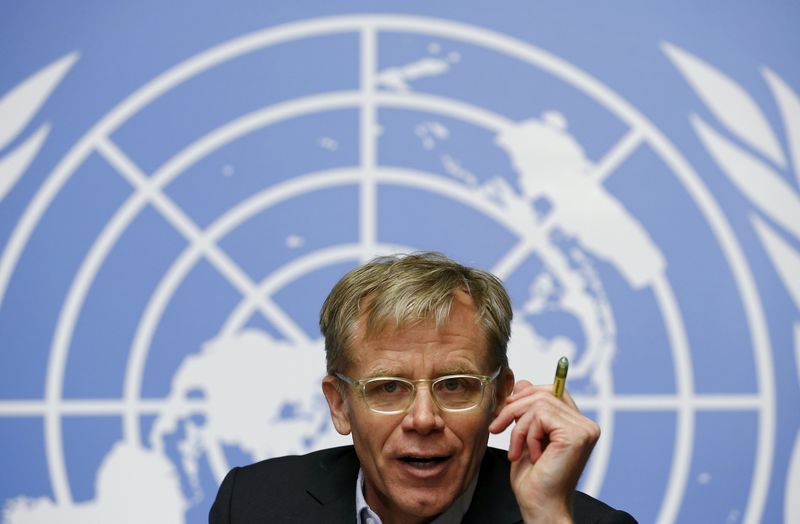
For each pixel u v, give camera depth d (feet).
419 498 10.61
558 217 21.30
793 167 21.33
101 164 21.57
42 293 21.21
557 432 10.53
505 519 11.39
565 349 20.93
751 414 20.81
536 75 21.61
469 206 21.39
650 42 21.63
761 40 21.56
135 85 21.71
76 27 21.75
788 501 20.62
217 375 21.08
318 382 21.07
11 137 21.53
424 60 21.71
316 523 12.23
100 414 20.93
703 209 21.25
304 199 21.50
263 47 21.75
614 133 21.44
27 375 20.97
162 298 21.24
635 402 20.84
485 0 21.71
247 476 13.44
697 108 21.49
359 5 21.75
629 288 21.09
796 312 21.03
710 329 20.99
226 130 21.67
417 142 21.56
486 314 10.77
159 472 20.81
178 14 21.79
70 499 20.68
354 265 21.30
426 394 10.36
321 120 21.67
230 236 21.42
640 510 20.59
